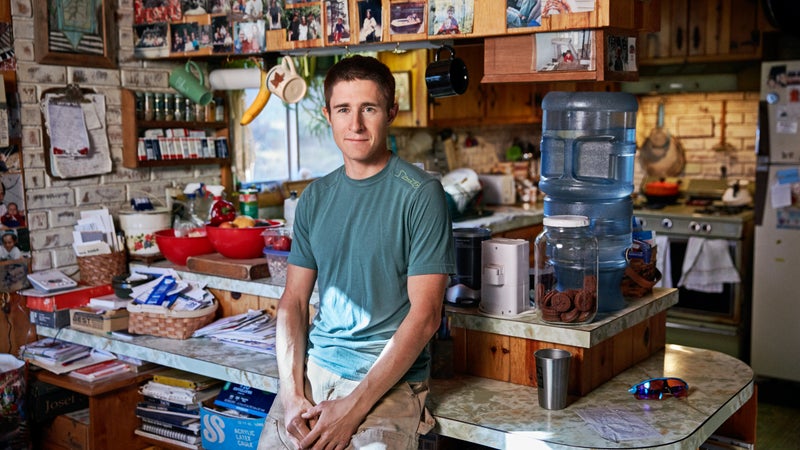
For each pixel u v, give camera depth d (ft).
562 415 6.98
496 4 8.32
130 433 9.98
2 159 10.04
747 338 16.26
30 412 10.06
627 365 8.34
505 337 7.89
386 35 9.12
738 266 15.25
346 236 7.11
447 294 8.38
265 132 13.60
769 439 12.57
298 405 7.00
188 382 9.53
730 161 17.88
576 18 7.86
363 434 6.66
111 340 9.63
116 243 10.96
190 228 10.85
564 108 8.32
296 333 7.51
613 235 8.09
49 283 10.26
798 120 14.39
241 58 11.97
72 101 10.75
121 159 11.45
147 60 11.73
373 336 7.09
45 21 10.31
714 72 16.79
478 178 16.70
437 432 7.07
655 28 8.72
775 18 13.78
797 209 14.62
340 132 6.99
